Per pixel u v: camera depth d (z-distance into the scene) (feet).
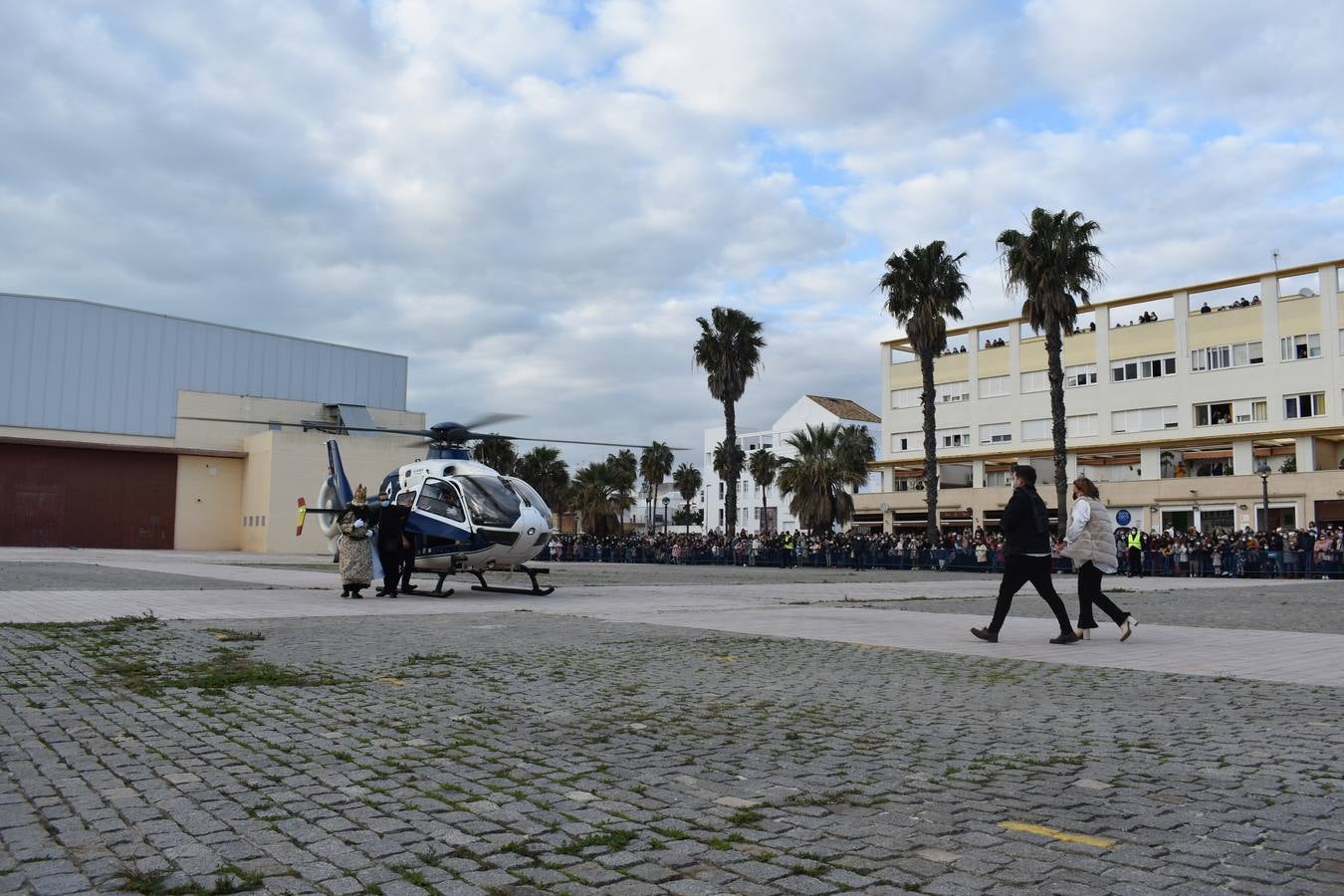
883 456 195.21
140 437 182.91
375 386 216.54
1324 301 137.90
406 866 10.64
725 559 143.74
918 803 13.24
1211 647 31.89
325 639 32.32
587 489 237.66
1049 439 169.68
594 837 11.66
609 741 17.21
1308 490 132.05
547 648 30.58
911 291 127.54
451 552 56.34
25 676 23.67
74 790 13.56
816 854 11.10
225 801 13.12
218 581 65.31
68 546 167.63
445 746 16.69
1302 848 11.32
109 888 9.89
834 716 19.67
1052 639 33.14
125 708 19.76
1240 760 15.84
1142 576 104.58
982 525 170.19
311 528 175.11
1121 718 19.49
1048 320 115.65
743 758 15.98
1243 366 145.89
